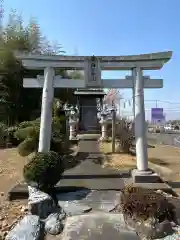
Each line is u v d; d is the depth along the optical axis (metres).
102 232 4.97
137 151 8.16
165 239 4.65
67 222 5.45
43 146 8.13
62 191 7.22
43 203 5.80
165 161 13.12
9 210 6.23
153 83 8.57
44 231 5.27
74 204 6.29
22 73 21.80
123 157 11.53
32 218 5.51
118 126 14.69
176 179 9.22
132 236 4.82
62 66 8.47
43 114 8.29
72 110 16.59
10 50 21.17
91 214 5.77
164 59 8.30
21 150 12.05
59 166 6.66
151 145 20.56
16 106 21.61
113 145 12.83
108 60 8.35
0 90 21.06
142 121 8.21
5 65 21.11
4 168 10.41
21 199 6.95
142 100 8.30
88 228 5.14
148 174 7.88
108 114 16.02
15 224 5.46
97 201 6.46
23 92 22.38
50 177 6.48
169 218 5.06
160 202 4.98
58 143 12.52
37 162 6.49
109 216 5.64
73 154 12.38
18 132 13.38
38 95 23.20
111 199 6.57
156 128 44.25
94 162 10.76
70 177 8.49
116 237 4.80
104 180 8.16
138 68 8.40
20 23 24.70
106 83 8.55
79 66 8.46
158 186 7.38
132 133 13.16
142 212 4.96
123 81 8.60
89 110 21.66
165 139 26.64
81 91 21.81
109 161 10.75
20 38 22.73
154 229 4.75
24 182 7.91
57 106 16.30
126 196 5.30
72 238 4.82
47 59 8.43
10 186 8.17
